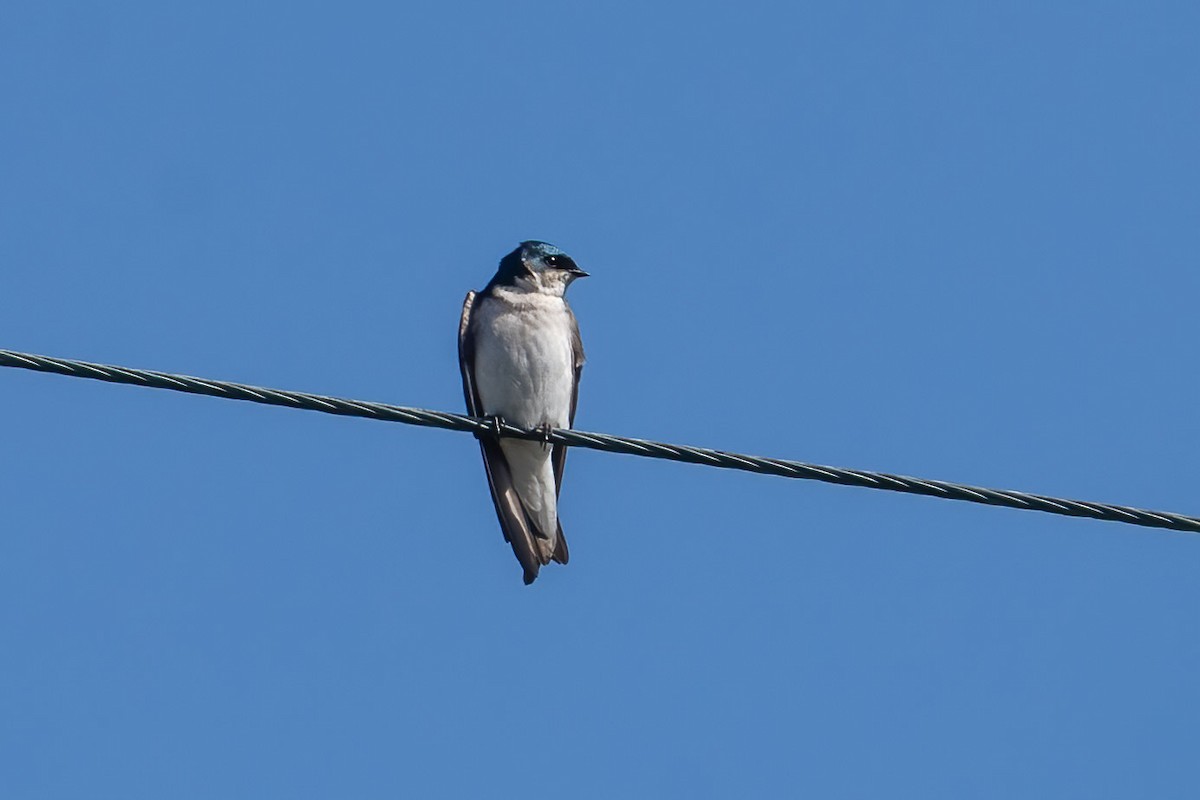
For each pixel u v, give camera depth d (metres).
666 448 10.38
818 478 10.12
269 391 9.98
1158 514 10.02
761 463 10.22
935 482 10.03
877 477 10.09
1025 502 9.99
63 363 9.52
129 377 9.64
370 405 10.25
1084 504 10.02
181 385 9.78
